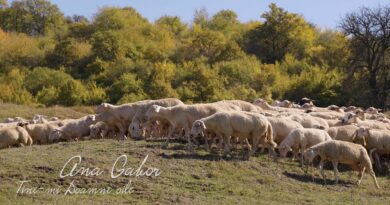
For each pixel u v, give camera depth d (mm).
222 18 122312
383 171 25438
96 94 73312
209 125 24672
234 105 28922
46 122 32469
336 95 69188
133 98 71250
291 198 20094
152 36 103562
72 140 30484
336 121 29391
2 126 30031
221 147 25344
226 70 78125
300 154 25234
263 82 76500
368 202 20219
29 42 96375
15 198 18422
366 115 35812
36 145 27547
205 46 90188
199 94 73250
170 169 21906
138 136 28766
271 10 93500
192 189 20328
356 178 23703
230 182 21266
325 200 20156
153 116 26578
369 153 25844
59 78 79500
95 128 30281
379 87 67688
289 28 92500
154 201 18875
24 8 127938
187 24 122875
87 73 83625
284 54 92375
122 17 107438
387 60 67938
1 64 88312
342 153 22656
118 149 24250
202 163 22875
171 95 72562
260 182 21734
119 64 81812
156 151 24047
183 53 90188
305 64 83875
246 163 23594
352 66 68812
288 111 33500
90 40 93500
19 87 76750
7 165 21156
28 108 51969
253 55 89875
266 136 25047
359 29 67250
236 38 98562
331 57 84625
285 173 23172
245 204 18859
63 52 88625
